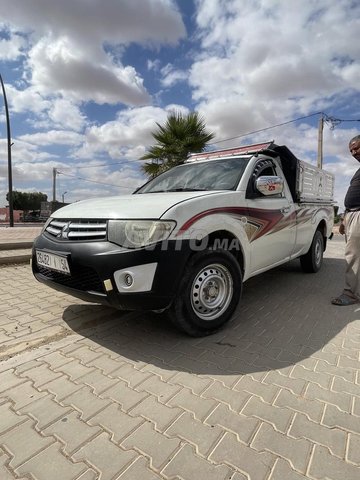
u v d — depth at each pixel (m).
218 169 3.73
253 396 1.99
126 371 2.30
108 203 2.97
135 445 1.60
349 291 3.75
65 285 2.80
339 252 8.33
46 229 3.20
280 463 1.48
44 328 3.05
